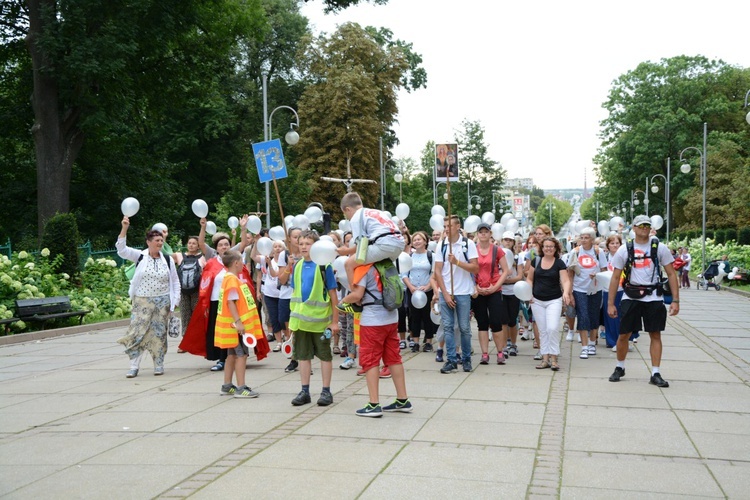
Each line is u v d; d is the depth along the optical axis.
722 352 10.99
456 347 10.20
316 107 49.31
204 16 27.45
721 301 23.06
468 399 7.51
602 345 12.09
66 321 16.17
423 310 11.24
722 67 67.88
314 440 5.88
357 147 49.00
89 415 7.01
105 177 33.44
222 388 7.91
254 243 12.09
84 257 22.19
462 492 4.59
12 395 8.20
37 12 23.05
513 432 6.11
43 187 23.56
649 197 68.88
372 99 48.84
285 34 52.75
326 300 7.29
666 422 6.45
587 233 10.82
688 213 58.00
